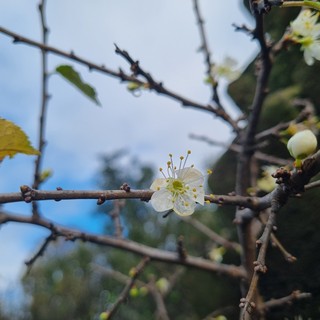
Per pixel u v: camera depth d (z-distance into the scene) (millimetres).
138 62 195
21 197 123
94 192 126
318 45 194
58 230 229
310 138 128
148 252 258
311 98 310
